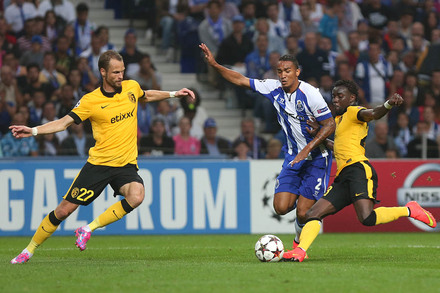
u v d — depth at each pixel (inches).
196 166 1673.2
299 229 1051.9
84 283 734.5
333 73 2196.1
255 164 1686.8
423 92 2134.6
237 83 1048.8
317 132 1008.2
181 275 792.3
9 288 705.0
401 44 2365.9
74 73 2021.4
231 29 2305.6
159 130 1785.2
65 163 1654.8
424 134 1829.5
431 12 2498.8
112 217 937.5
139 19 2458.2
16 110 1918.1
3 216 1641.2
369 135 1827.0
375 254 1135.6
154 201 1669.5
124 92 946.1
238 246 1332.4
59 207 939.3
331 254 1136.8
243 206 1680.6
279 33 2335.1
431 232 1715.1
